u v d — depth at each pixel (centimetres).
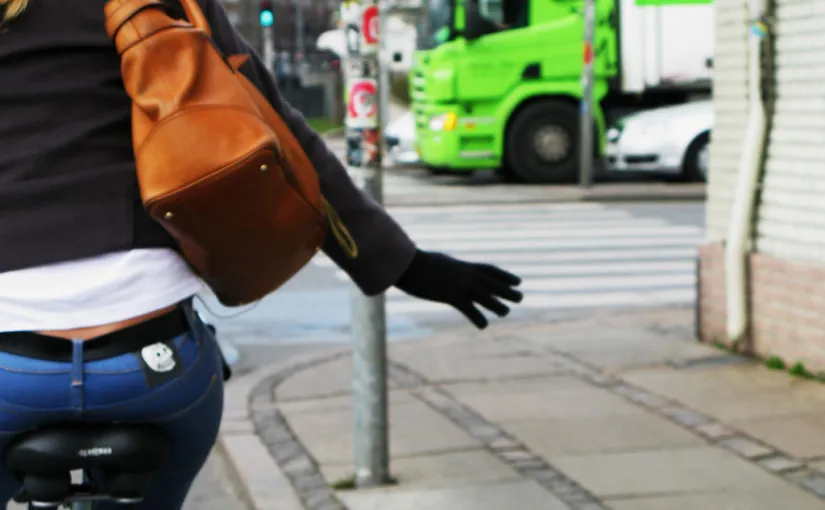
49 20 189
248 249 190
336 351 823
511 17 1964
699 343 774
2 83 187
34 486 195
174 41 188
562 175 2016
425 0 1989
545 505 474
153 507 215
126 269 188
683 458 529
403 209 1789
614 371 706
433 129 2006
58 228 186
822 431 564
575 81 1977
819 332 659
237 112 184
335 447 570
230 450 568
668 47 1978
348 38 484
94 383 187
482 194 1902
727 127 738
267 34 3216
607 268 1234
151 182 180
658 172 1994
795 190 678
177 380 193
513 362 743
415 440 572
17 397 187
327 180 222
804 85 667
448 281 235
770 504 467
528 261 1284
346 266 229
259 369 794
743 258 710
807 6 659
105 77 190
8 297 185
